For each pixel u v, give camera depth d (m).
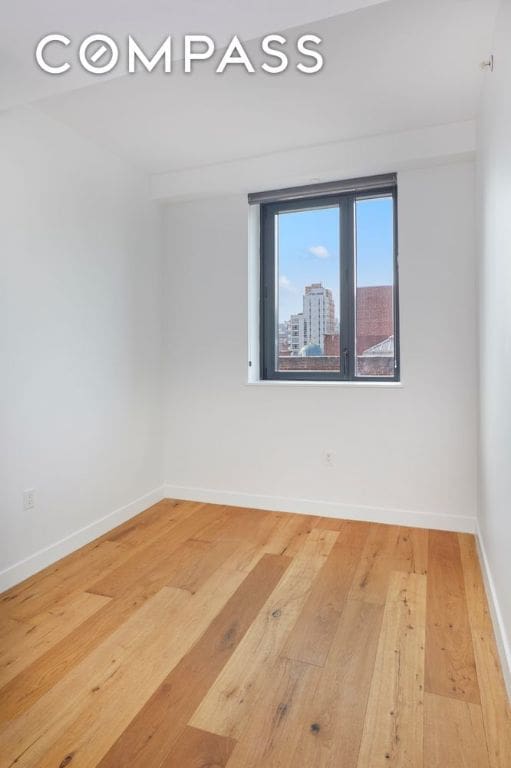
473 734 1.42
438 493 3.04
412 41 1.99
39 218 2.51
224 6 1.48
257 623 2.01
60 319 2.66
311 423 3.32
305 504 3.35
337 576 2.43
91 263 2.91
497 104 1.89
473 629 1.95
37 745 1.38
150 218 3.50
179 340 3.66
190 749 1.37
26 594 2.26
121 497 3.21
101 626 1.99
